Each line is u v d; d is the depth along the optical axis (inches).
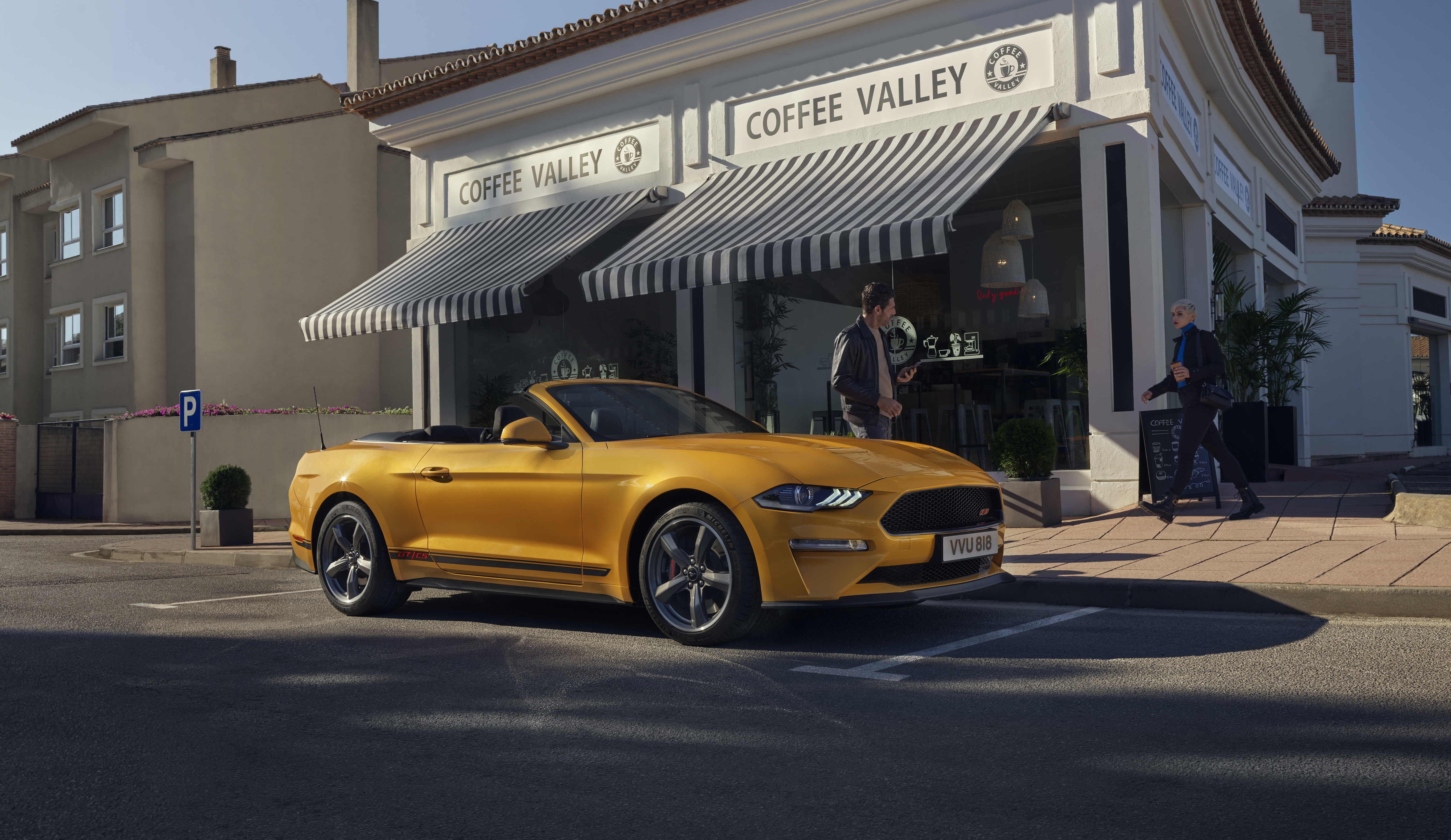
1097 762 128.2
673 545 206.5
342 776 129.6
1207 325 514.3
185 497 783.7
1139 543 306.2
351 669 193.3
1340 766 124.0
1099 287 406.6
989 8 428.8
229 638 229.0
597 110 550.0
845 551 191.2
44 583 350.0
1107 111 402.3
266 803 120.4
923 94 444.5
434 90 599.5
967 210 454.9
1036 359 436.5
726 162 499.8
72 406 1043.3
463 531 238.2
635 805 117.3
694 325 522.0
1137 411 399.5
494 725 151.6
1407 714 144.7
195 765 135.3
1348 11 904.3
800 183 453.7
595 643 212.8
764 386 501.4
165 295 974.4
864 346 284.4
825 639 209.8
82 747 144.2
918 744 137.5
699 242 437.7
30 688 180.4
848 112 464.1
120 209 998.4
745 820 111.8
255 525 706.8
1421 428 1005.8
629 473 211.8
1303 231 792.3
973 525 214.2
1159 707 151.7
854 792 120.0
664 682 176.1
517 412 241.4
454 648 211.9
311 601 292.4
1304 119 642.2
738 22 483.5
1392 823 106.3
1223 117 564.7
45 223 1200.2
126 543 518.3
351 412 804.0
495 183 597.0
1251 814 109.7
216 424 774.5
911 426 465.7
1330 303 825.5
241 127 973.2
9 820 116.4
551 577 223.3
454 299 506.3
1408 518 312.8
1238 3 478.3
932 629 218.5
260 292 972.6
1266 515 348.2
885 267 474.6
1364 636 195.8
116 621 255.4
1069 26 410.9
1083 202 409.1
